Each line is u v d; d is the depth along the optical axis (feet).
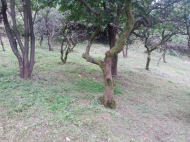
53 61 25.17
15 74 16.76
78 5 16.33
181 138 10.77
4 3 13.47
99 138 9.25
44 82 15.81
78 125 10.01
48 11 30.96
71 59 28.53
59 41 45.98
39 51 31.40
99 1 17.25
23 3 14.62
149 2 18.86
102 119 11.07
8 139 8.17
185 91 21.72
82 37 28.58
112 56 11.96
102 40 57.52
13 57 24.44
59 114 10.64
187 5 18.38
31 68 16.47
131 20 11.00
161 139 10.34
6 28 14.75
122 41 11.26
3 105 10.84
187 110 15.72
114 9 19.35
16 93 12.57
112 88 12.78
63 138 8.75
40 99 12.15
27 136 8.54
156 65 37.99
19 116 9.96
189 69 40.29
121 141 9.28
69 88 15.38
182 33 18.85
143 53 52.95
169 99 18.02
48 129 9.23
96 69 24.13
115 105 13.17
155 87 21.25
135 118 12.19
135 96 16.96
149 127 11.40
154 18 19.61
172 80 27.53
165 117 13.41
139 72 27.84
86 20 18.72
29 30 15.96
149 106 15.12
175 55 56.70
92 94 14.96
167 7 19.25
